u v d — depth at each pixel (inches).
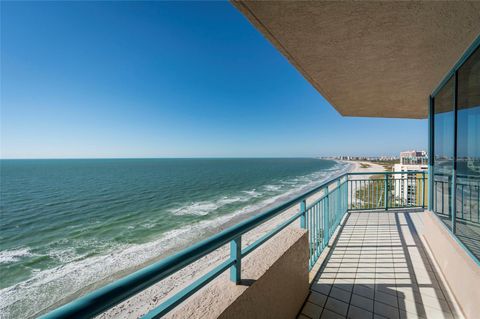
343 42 69.9
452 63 83.8
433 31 62.9
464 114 83.8
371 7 53.8
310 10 55.3
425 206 191.8
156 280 30.3
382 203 227.9
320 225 115.2
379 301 79.6
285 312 62.9
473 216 79.0
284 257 61.6
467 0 49.8
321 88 111.9
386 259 108.6
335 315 72.9
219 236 40.7
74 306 22.5
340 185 163.0
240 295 41.9
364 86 109.3
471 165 80.2
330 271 99.3
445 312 74.3
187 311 37.0
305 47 73.2
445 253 92.0
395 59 80.7
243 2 53.2
